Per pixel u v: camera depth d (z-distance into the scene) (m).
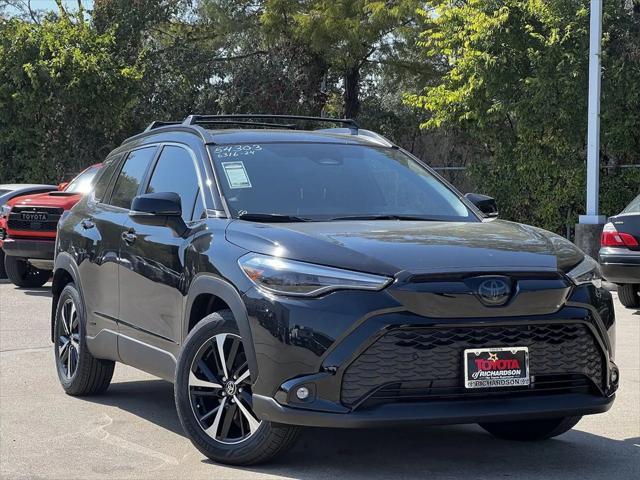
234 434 5.42
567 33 19.17
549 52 19.47
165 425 6.46
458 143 26.66
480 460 5.56
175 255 5.86
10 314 12.37
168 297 5.90
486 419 4.88
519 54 20.11
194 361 5.44
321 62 33.16
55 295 7.79
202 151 6.23
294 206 5.89
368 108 34.22
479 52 20.11
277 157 6.27
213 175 6.02
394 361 4.80
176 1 33.62
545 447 5.91
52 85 26.52
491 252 5.11
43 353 9.41
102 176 7.62
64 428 6.38
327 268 4.91
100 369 7.25
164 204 5.84
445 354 4.86
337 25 30.09
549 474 5.28
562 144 20.58
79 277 7.20
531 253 5.20
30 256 14.54
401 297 4.78
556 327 5.08
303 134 6.71
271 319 4.93
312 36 30.38
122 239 6.58
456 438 6.11
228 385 5.33
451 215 6.23
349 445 5.87
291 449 5.60
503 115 20.55
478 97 20.83
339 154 6.48
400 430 6.31
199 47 34.50
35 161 27.47
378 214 5.99
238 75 33.31
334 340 4.79
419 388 4.84
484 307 4.85
